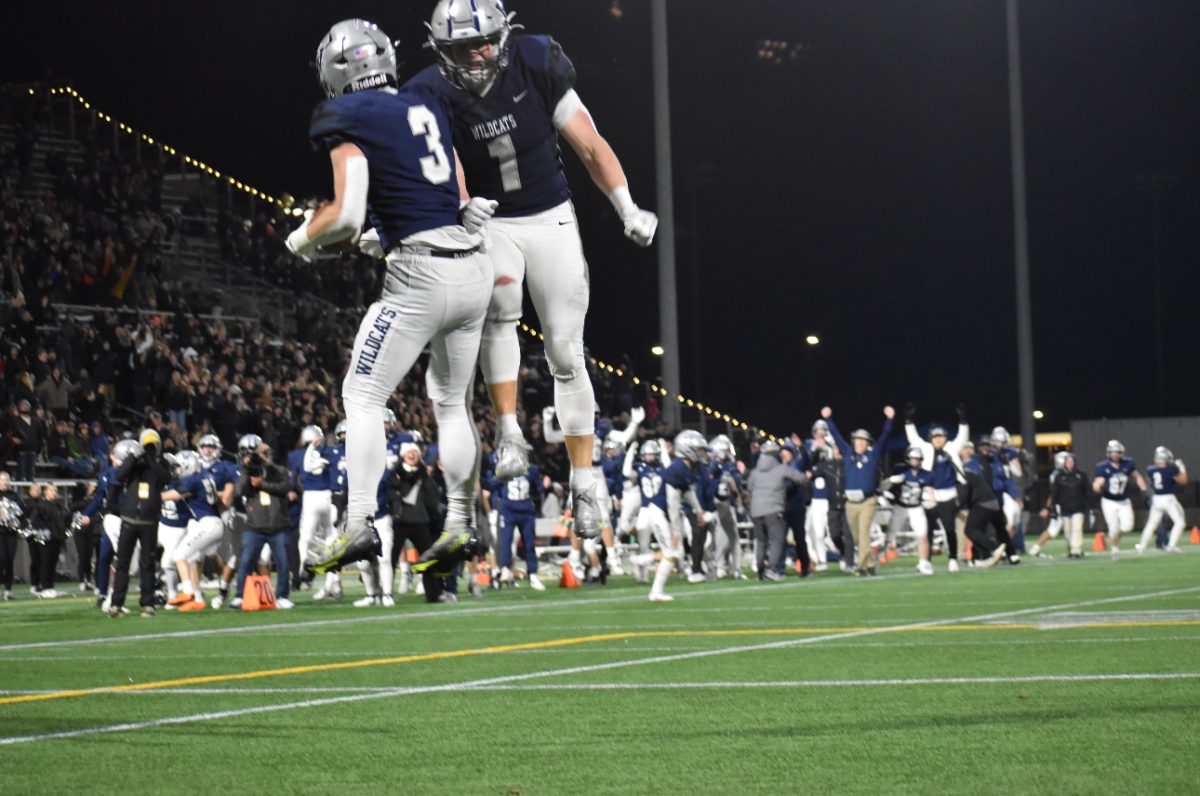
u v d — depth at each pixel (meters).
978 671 11.84
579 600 24.17
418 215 8.20
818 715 9.72
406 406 42.16
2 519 28.36
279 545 24.44
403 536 24.34
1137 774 7.49
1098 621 16.44
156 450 22.83
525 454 8.84
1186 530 55.34
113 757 8.62
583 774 7.88
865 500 30.88
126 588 22.58
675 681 11.78
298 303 47.56
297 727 9.70
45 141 51.22
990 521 32.81
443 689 11.62
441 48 8.43
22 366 35.62
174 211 50.72
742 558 42.62
